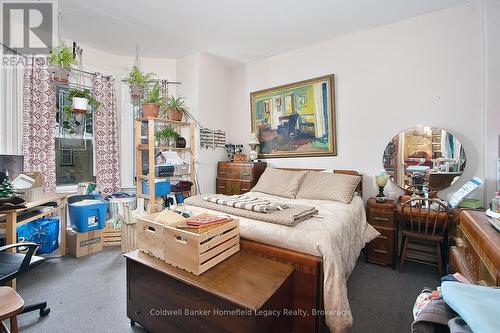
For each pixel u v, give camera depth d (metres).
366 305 1.83
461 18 2.44
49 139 2.86
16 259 1.59
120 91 3.67
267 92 3.71
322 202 2.48
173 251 1.44
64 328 1.55
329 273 1.36
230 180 3.64
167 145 3.22
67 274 2.21
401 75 2.74
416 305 0.91
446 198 2.53
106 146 3.42
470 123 2.42
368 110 2.94
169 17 2.69
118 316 1.67
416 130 2.65
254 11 2.57
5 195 1.97
